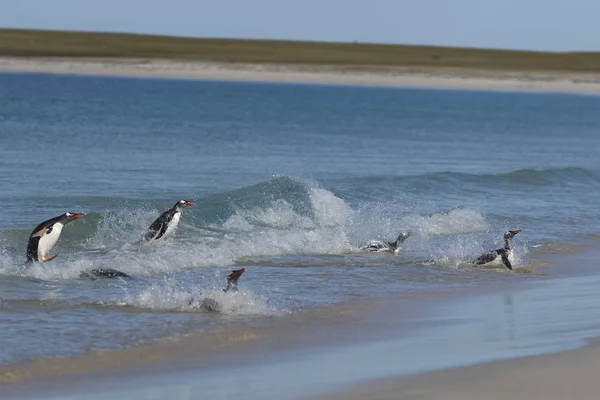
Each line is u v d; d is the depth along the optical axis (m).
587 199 77.12
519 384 25.03
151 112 187.00
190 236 51.44
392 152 122.69
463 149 134.12
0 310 34.06
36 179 76.06
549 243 54.97
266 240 49.97
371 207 65.94
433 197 73.38
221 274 42.34
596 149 144.62
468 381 25.39
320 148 123.50
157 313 34.22
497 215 65.44
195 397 24.48
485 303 37.56
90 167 87.31
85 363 27.81
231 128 153.62
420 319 34.31
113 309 34.66
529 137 166.38
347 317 34.44
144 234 49.66
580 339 30.58
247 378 26.25
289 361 28.14
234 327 32.38
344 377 26.09
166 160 98.06
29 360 27.95
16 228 53.09
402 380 25.61
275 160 104.50
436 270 45.12
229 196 62.12
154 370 27.17
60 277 40.56
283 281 41.12
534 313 35.38
